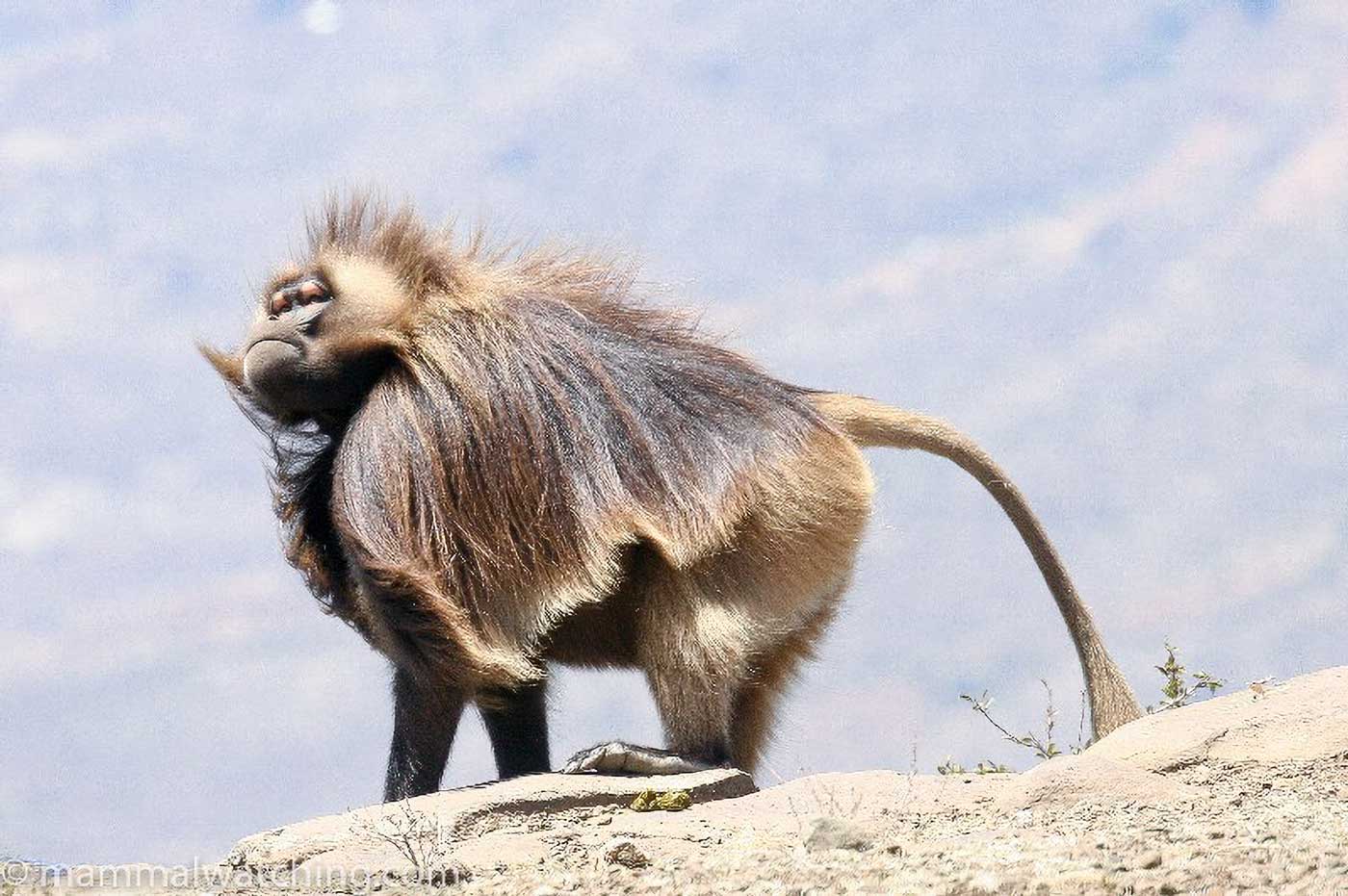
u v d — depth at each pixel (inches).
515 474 855.7
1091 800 698.2
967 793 729.6
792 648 937.5
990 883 521.3
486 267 944.3
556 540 851.4
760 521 876.6
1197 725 781.3
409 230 934.4
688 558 853.8
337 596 954.7
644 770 810.8
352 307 906.7
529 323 895.1
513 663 839.7
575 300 925.8
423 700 852.6
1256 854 542.3
